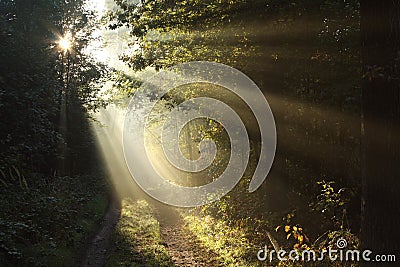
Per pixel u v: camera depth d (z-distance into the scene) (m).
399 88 5.04
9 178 18.28
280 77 14.03
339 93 12.85
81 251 13.62
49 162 27.25
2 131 19.27
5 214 12.93
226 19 13.93
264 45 13.81
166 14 16.42
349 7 12.18
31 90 21.06
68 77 35.06
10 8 25.38
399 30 5.02
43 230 13.16
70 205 18.67
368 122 5.39
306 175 13.89
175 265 12.30
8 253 9.81
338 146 12.96
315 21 12.56
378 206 5.21
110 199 30.31
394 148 5.07
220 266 11.84
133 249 14.15
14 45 21.41
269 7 12.53
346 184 12.33
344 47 12.89
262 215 15.43
